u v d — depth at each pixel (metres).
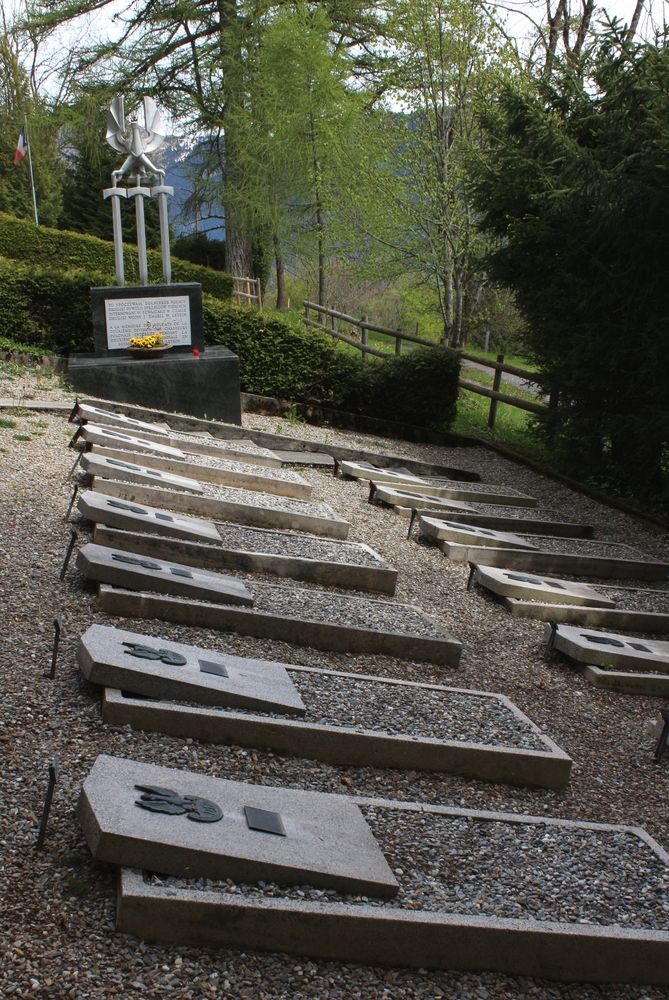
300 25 22.62
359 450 11.38
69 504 6.14
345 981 2.61
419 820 3.36
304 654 4.78
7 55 25.75
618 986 2.86
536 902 2.96
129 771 3.02
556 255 11.33
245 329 13.83
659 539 9.70
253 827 2.89
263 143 22.91
